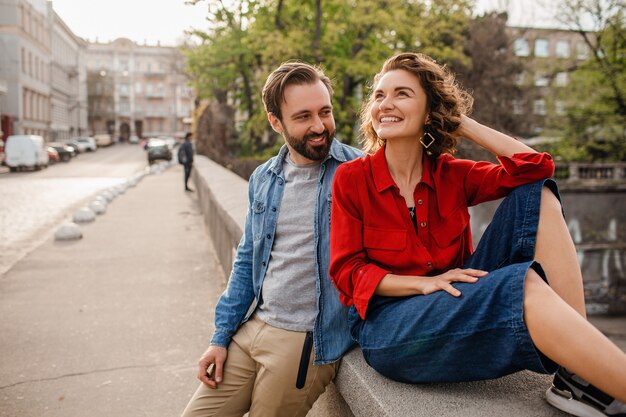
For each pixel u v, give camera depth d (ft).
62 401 10.27
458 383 5.24
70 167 113.39
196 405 6.55
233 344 6.66
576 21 67.00
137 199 47.09
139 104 302.25
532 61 78.28
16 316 15.20
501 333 4.55
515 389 5.08
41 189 64.13
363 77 65.82
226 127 84.89
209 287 18.35
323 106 6.18
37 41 185.68
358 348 6.26
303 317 6.24
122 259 22.71
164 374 11.46
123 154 179.83
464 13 68.13
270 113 6.43
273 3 70.44
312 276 6.28
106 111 286.05
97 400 10.32
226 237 18.30
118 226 31.71
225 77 74.08
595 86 67.87
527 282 4.50
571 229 91.45
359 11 62.08
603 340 4.13
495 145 5.79
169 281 19.13
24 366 11.84
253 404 6.34
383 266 5.70
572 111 69.67
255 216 6.66
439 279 5.05
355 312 5.73
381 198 5.66
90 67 295.69
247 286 6.81
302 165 6.52
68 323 14.62
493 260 5.49
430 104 5.73
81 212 33.63
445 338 4.82
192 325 14.52
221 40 72.02
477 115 80.28
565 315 4.24
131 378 11.27
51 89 207.82
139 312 15.61
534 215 5.21
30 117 179.32
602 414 4.43
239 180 28.04
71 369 11.69
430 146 5.83
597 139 73.05
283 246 6.45
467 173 5.90
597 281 80.79
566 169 92.63
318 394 6.30
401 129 5.57
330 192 6.36
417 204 5.71
